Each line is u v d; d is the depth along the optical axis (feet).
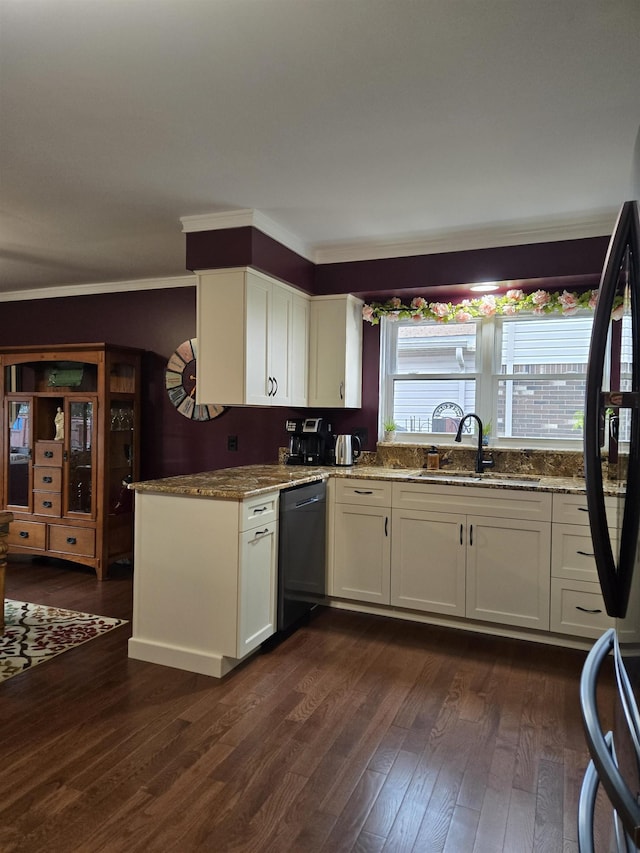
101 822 5.81
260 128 7.50
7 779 6.46
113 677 9.00
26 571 14.94
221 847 5.52
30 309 17.87
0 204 10.21
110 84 6.48
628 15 5.28
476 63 6.07
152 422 16.22
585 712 2.73
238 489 9.16
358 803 6.17
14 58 5.98
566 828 5.86
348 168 8.70
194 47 5.82
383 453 13.61
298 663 9.62
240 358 10.80
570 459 12.03
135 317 16.40
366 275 12.73
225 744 7.20
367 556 11.85
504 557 10.71
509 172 8.80
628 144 7.88
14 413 15.64
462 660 9.85
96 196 9.82
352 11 5.28
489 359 13.07
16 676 8.99
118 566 15.65
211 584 9.19
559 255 11.10
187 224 10.93
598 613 10.06
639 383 2.68
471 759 6.99
